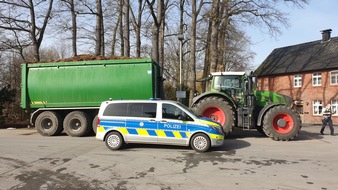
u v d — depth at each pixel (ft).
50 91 45.44
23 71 46.09
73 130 44.06
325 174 22.06
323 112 48.75
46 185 19.54
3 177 21.39
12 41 67.36
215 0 69.72
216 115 40.40
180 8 93.04
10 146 34.53
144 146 33.83
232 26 75.41
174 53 123.34
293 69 119.75
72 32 72.74
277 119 38.99
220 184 19.63
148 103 32.04
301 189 18.63
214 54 70.18
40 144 36.04
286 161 26.30
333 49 114.83
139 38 81.46
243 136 43.04
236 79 42.86
